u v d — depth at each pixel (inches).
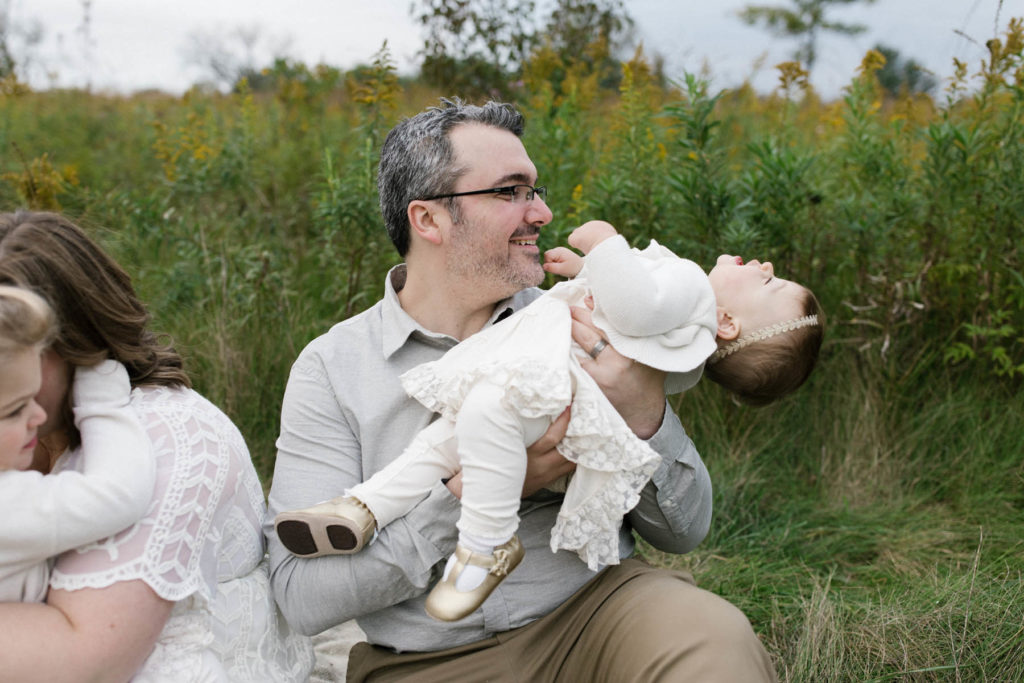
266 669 69.7
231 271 172.7
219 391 152.7
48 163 177.0
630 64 190.2
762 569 124.4
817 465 148.8
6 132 252.5
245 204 216.2
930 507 141.0
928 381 155.5
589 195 167.8
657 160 162.1
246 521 70.2
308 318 167.5
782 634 108.8
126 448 58.2
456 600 66.7
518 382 67.5
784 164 153.8
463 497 69.1
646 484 77.2
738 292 80.0
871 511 139.6
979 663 95.4
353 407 78.3
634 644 68.3
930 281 156.0
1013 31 147.6
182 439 62.3
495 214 78.6
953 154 153.1
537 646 75.5
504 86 232.5
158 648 61.1
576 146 182.2
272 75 286.5
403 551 70.8
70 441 62.8
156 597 58.1
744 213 150.6
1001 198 147.5
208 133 231.1
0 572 55.1
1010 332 144.3
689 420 150.2
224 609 66.7
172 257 188.2
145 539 58.1
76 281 59.4
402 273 86.0
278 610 74.3
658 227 151.8
